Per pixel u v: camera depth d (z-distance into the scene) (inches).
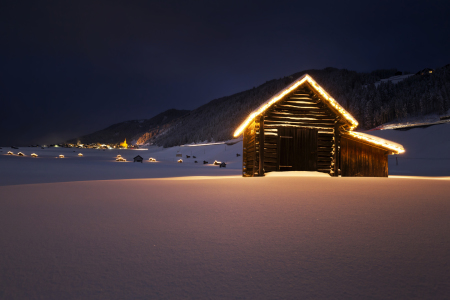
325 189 287.4
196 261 105.0
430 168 1593.3
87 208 205.8
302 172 552.4
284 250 115.4
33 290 84.7
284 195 252.7
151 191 300.7
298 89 577.6
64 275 94.2
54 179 882.1
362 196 242.8
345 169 570.9
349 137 573.3
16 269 98.8
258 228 147.6
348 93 6766.7
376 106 5211.6
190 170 1553.9
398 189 283.3
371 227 147.1
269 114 566.9
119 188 333.7
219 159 3700.8
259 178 417.1
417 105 4594.0
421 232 138.2
